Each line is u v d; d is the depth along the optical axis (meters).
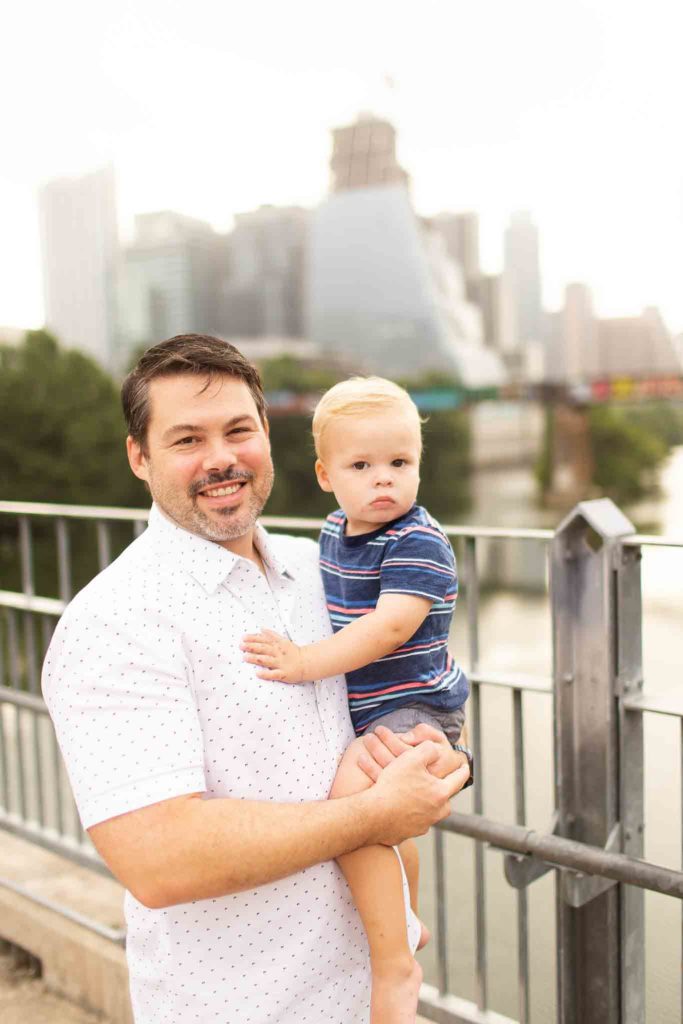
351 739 1.54
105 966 2.58
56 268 138.62
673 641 15.45
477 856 2.18
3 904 2.88
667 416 74.06
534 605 28.47
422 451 1.69
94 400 36.31
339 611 1.62
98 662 1.26
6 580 26.11
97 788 1.22
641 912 2.04
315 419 1.73
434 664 1.57
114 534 26.42
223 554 1.39
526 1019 2.10
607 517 1.92
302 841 1.23
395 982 1.38
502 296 132.25
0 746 3.45
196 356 1.39
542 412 72.44
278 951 1.36
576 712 1.98
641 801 1.99
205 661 1.31
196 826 1.19
